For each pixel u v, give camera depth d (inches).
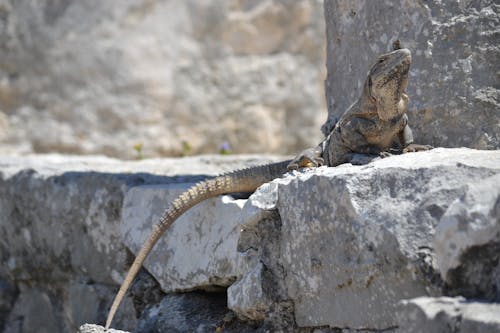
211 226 784.3
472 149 671.8
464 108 700.7
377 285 591.5
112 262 935.0
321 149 753.6
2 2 2148.1
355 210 601.6
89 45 2177.7
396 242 574.2
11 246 1101.7
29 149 2127.2
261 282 684.1
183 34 2240.4
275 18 2271.2
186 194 780.6
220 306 803.4
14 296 1126.4
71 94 2161.7
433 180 579.2
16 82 2145.7
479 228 529.0
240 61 2269.9
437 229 551.2
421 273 562.6
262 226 698.2
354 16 794.2
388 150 716.0
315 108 2289.6
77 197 986.1
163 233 828.6
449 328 505.7
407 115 735.7
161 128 2185.0
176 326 792.9
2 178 1108.5
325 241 634.2
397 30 742.5
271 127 2260.1
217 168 1140.5
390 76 661.3
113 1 2207.2
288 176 707.4
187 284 802.8
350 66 803.4
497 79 696.4
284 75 2278.5
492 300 527.2
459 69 705.0
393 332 578.6
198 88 2230.6
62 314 1039.0
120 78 2178.9
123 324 896.9
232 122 2237.9
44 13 2174.0
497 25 700.7
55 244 1024.2
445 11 714.8
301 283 663.1
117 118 2161.7
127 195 906.7
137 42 2199.8
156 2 2234.3
